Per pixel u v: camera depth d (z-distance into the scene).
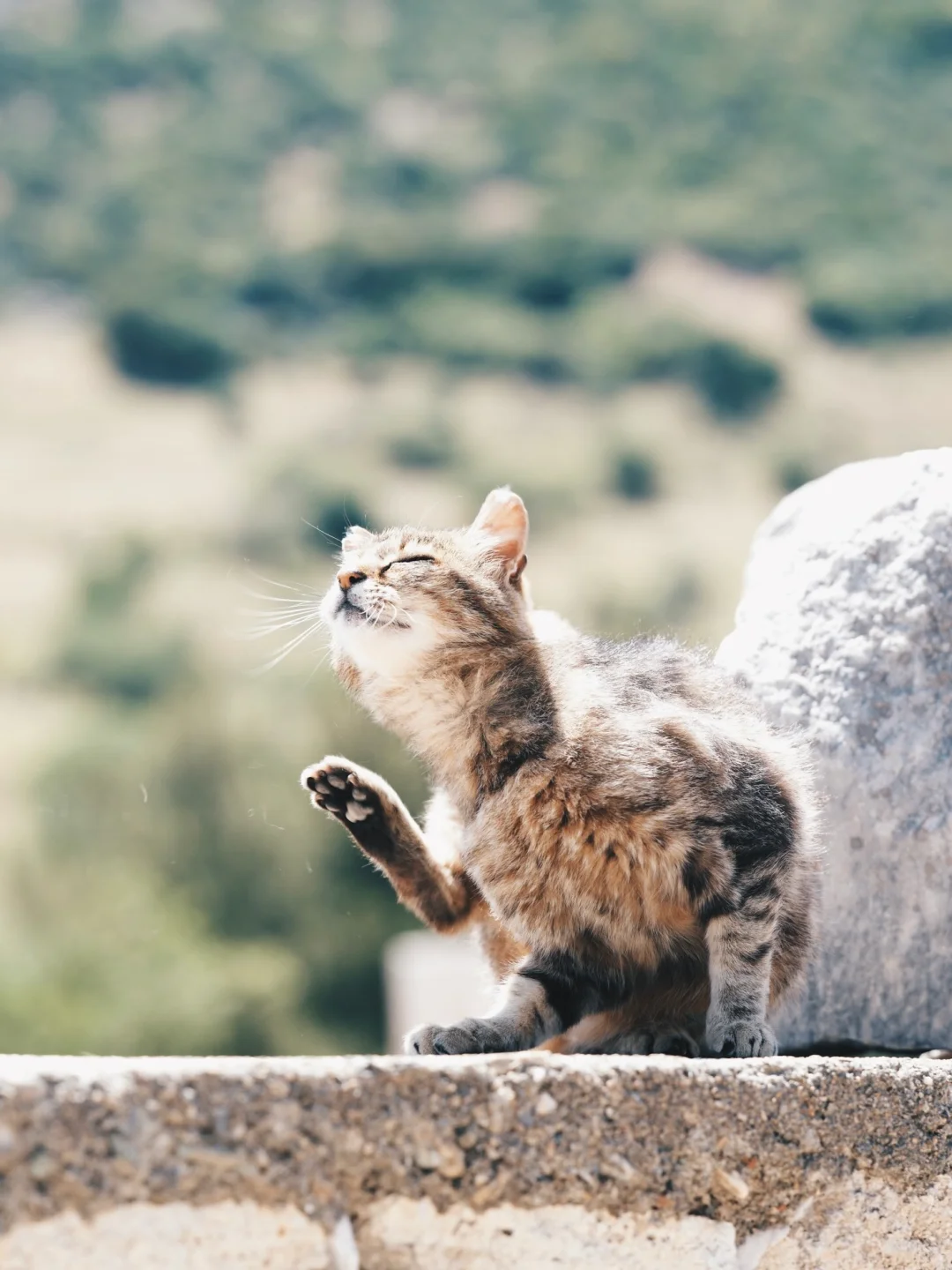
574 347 73.38
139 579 54.31
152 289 77.69
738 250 79.25
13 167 87.69
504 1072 3.12
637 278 79.25
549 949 4.63
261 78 95.62
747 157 86.06
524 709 4.77
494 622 5.07
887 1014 5.03
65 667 49.06
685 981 4.71
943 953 5.00
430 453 65.19
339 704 24.23
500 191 86.94
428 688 5.04
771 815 4.47
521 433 67.50
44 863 25.72
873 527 5.29
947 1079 3.73
